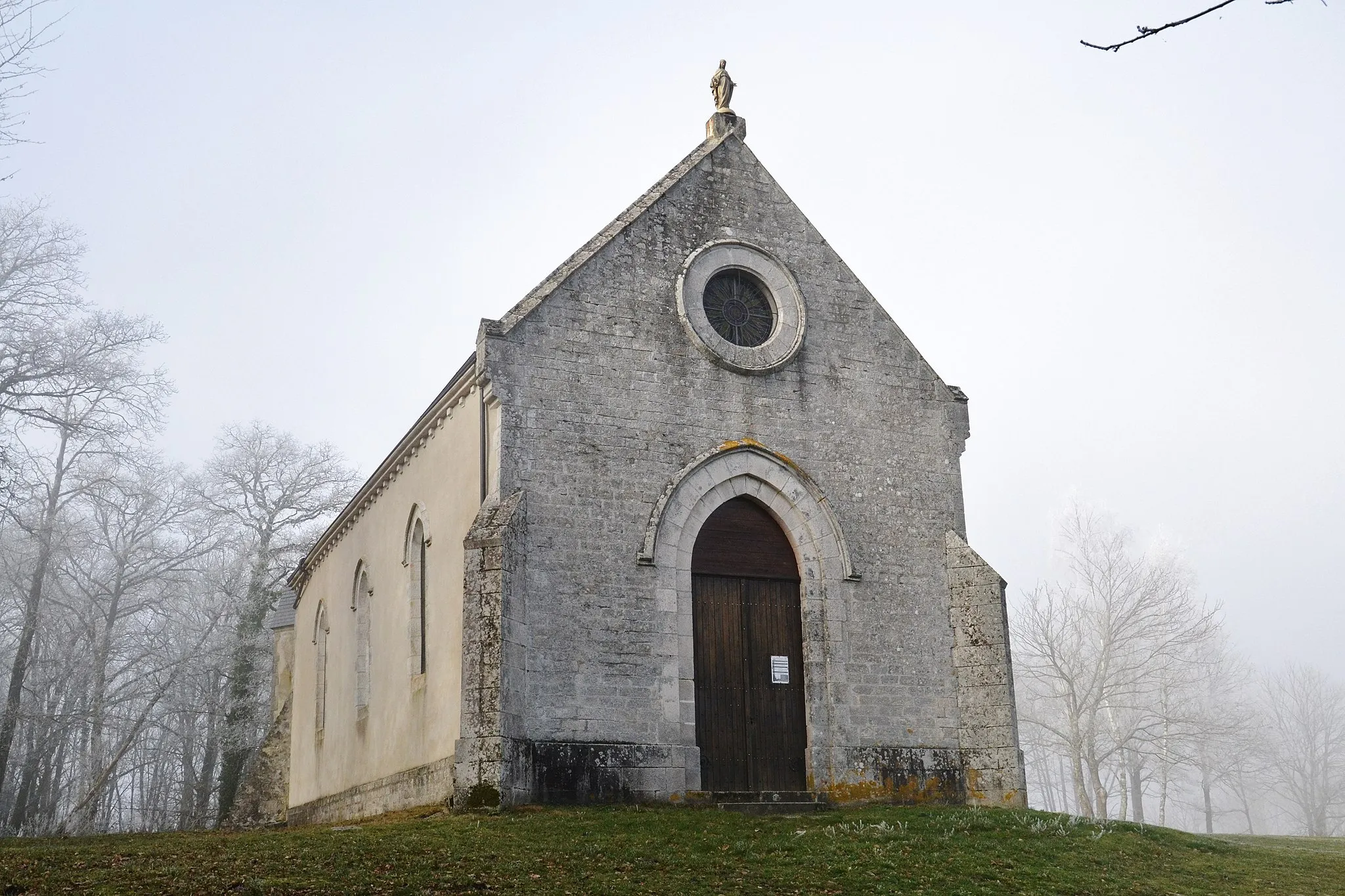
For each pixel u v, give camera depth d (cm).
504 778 1616
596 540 1830
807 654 1945
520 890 1184
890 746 1952
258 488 4631
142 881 1170
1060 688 5056
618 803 1722
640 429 1912
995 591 2041
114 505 4169
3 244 3416
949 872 1381
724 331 2075
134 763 5356
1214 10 766
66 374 3503
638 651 1809
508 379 1833
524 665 1714
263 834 1587
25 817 4084
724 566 1952
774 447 2017
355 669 2477
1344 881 1530
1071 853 1525
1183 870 1513
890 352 2175
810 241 2173
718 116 2188
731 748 1878
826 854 1421
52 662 3947
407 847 1345
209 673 4216
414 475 2209
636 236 2006
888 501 2088
